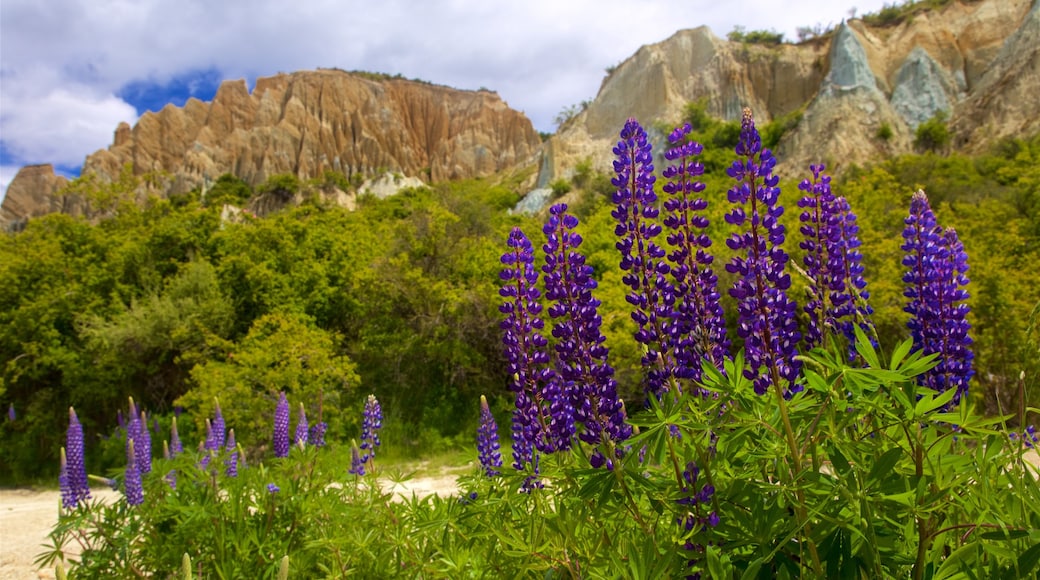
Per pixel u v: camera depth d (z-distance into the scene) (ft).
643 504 7.89
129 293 66.85
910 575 5.97
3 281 63.41
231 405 43.78
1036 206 73.97
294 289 65.51
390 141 470.80
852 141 186.19
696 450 6.78
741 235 6.97
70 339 61.52
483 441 12.28
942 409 7.75
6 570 23.30
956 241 9.25
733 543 6.19
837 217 8.99
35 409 57.82
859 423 7.16
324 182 354.54
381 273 60.44
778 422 6.40
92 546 15.97
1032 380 7.18
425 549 10.25
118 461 50.83
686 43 270.46
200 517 13.83
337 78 474.90
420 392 56.39
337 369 49.80
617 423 7.58
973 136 174.19
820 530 5.86
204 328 58.08
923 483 5.67
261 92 474.90
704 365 6.67
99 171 414.82
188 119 448.65
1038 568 5.22
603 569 6.73
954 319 8.69
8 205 431.02
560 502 7.80
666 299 8.11
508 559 8.21
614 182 8.42
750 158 7.04
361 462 15.29
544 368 9.02
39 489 51.34
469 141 492.54
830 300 8.86
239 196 344.28
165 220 77.00
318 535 13.03
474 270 64.95
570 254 8.04
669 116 248.52
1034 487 5.85
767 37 272.51
